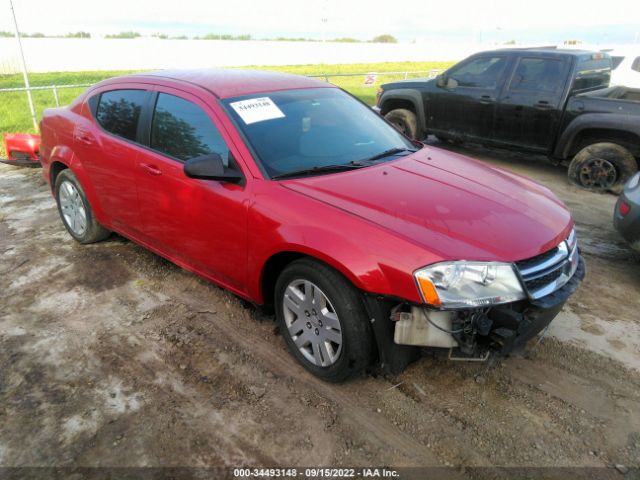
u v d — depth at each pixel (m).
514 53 7.52
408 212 2.70
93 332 3.44
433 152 3.88
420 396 2.82
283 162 3.14
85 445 2.51
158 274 4.23
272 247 2.84
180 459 2.43
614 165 6.55
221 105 3.30
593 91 7.23
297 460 2.43
